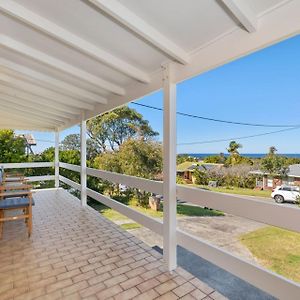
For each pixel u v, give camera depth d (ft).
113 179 11.92
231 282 6.86
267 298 6.11
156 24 5.56
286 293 4.83
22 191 11.82
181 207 21.67
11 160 27.81
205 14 5.10
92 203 27.53
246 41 5.30
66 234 10.64
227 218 16.85
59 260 8.09
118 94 10.70
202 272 7.45
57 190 21.88
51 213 14.15
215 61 6.03
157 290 6.35
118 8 5.01
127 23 5.24
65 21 5.98
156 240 13.28
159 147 27.35
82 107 14.15
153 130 33.68
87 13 5.58
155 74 8.41
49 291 6.30
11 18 6.21
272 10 4.75
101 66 8.60
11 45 7.34
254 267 5.41
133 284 6.64
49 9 5.60
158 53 7.09
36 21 5.84
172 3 4.84
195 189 7.00
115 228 11.49
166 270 7.43
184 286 6.56
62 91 12.10
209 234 14.43
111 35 6.40
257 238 11.96
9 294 6.16
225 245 12.17
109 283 6.69
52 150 30.45
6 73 10.62
